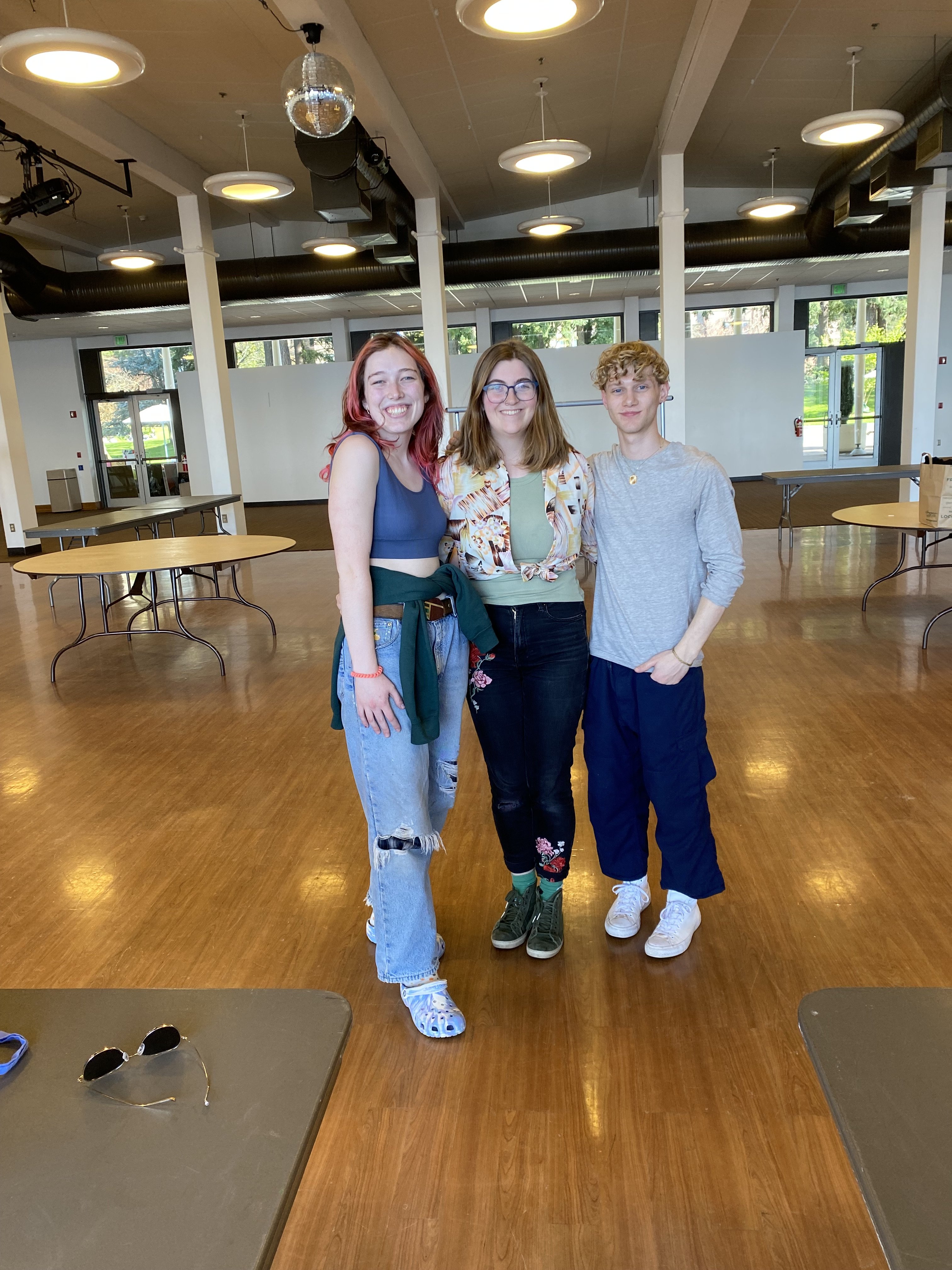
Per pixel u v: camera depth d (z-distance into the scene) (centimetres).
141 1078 93
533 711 205
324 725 409
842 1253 137
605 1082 176
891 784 311
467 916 241
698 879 212
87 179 1010
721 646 505
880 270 1437
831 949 216
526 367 184
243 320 1557
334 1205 150
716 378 1572
